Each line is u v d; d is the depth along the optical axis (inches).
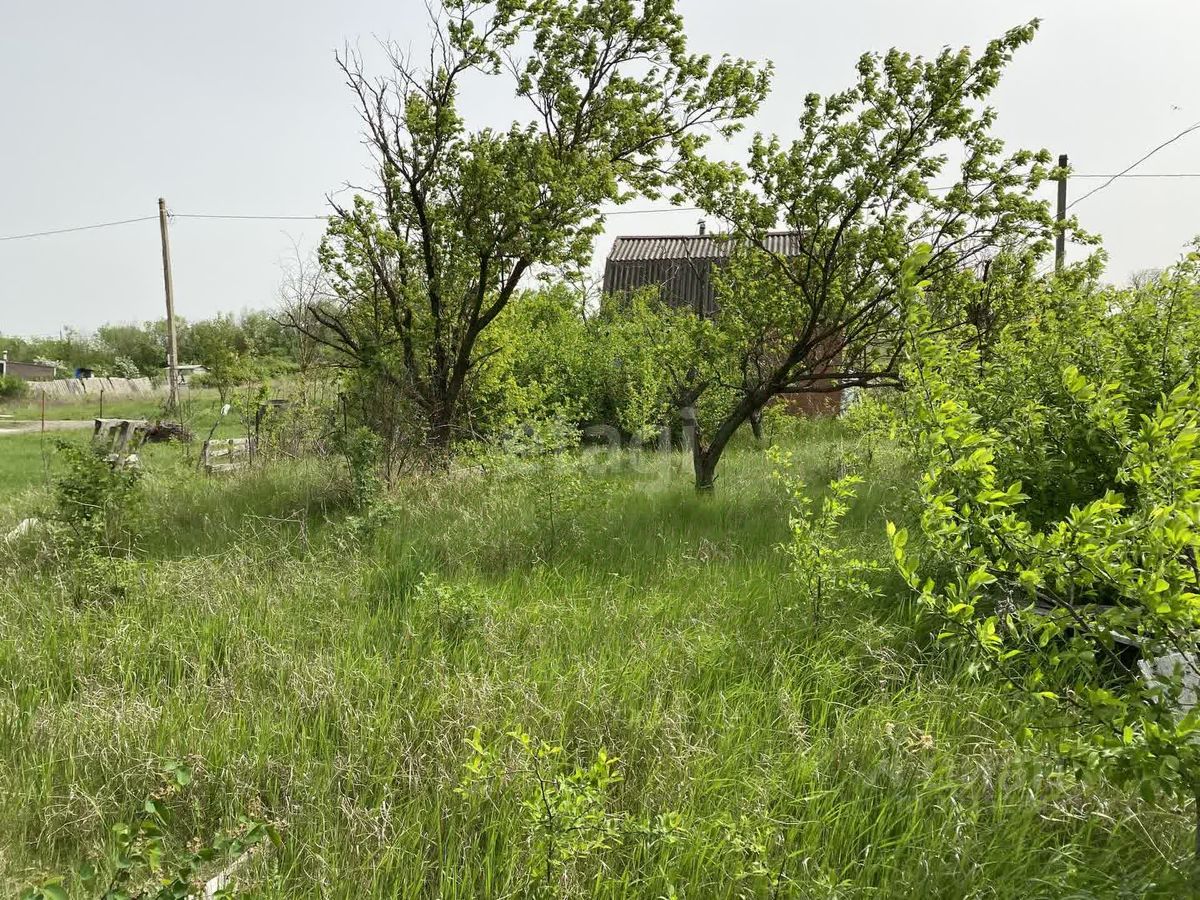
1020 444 189.5
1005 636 145.2
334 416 391.2
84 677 174.1
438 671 167.2
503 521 276.7
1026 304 341.7
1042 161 303.6
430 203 421.7
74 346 2748.5
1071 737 94.7
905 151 303.4
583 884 110.9
